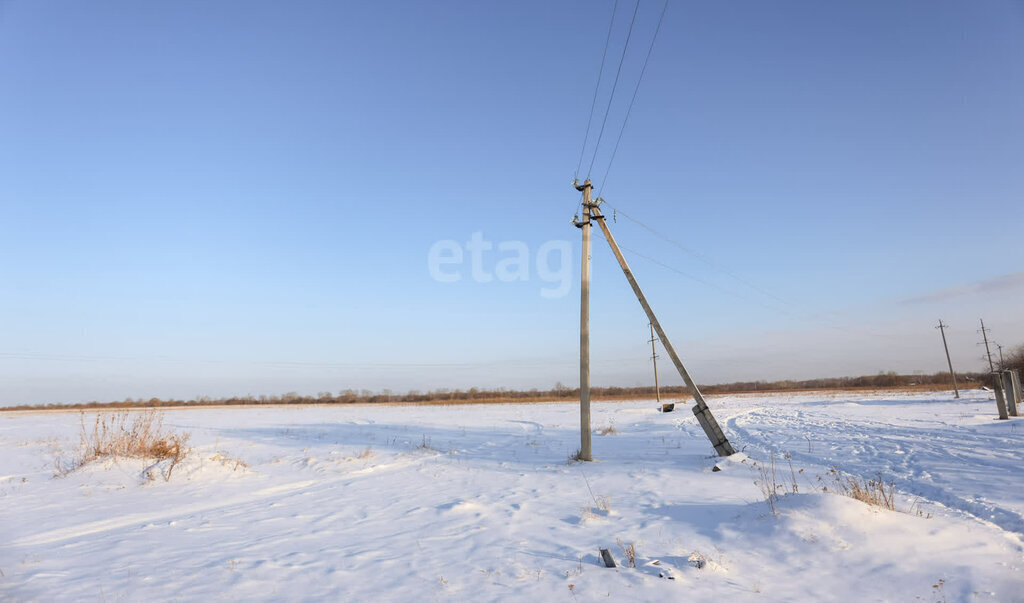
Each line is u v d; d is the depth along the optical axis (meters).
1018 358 56.44
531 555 6.66
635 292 16.91
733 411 39.78
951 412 28.77
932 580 5.13
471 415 43.09
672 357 16.23
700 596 5.05
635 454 17.62
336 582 5.84
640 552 6.57
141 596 5.44
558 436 25.22
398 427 30.94
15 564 6.61
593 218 17.72
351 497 11.33
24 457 16.92
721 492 10.01
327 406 69.38
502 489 11.81
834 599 4.93
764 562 5.99
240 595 5.46
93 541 7.84
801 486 10.03
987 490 8.87
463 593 5.41
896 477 10.79
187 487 12.45
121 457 14.48
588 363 16.70
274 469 15.32
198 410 58.00
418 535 7.96
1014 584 4.92
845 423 24.31
